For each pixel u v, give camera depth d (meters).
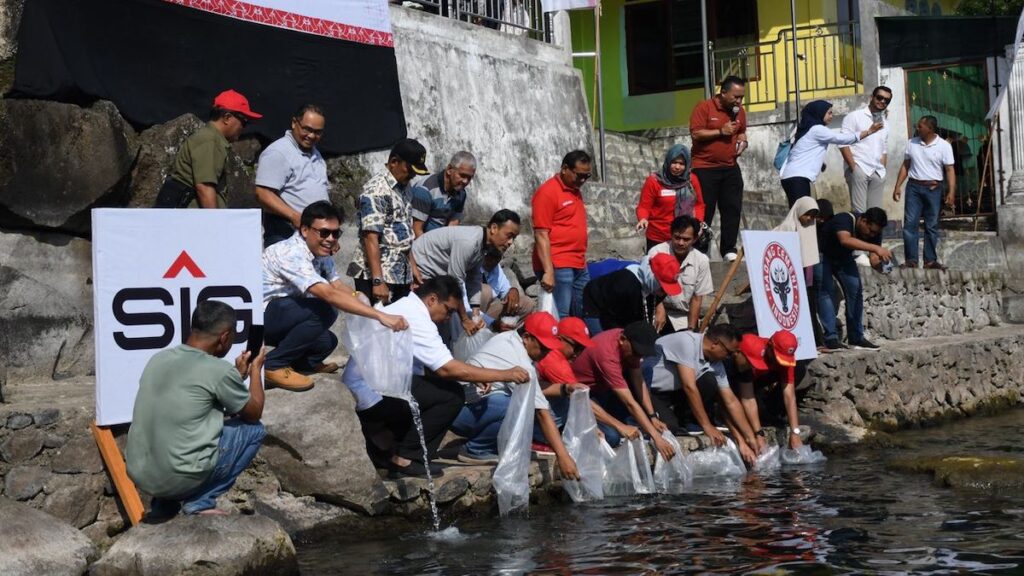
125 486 6.45
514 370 7.56
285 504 7.00
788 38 18.66
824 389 10.72
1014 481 8.20
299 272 7.15
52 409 6.50
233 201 8.43
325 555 6.55
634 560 6.22
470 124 12.24
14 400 6.92
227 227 6.90
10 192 7.63
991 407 13.50
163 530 5.96
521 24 13.81
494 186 12.45
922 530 6.80
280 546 6.10
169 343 6.68
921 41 17.53
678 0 19.14
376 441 7.44
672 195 10.65
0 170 7.57
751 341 9.30
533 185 13.06
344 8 10.49
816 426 10.35
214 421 6.05
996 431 11.48
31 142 7.69
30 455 6.41
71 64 8.02
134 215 6.57
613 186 13.23
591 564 6.17
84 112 7.92
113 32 8.43
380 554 6.54
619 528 7.05
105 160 7.96
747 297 11.37
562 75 13.95
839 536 6.68
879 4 18.06
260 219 7.02
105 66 8.31
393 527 7.16
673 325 9.90
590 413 8.05
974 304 15.57
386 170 8.33
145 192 8.31
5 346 7.76
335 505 7.07
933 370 12.52
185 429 5.97
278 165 7.99
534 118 13.29
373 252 8.14
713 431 9.00
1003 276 16.47
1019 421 12.41
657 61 19.31
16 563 5.78
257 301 6.99
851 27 18.81
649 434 8.42
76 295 8.18
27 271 7.90
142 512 6.39
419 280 8.55
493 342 7.96
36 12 7.87
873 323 13.12
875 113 13.94
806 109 12.11
